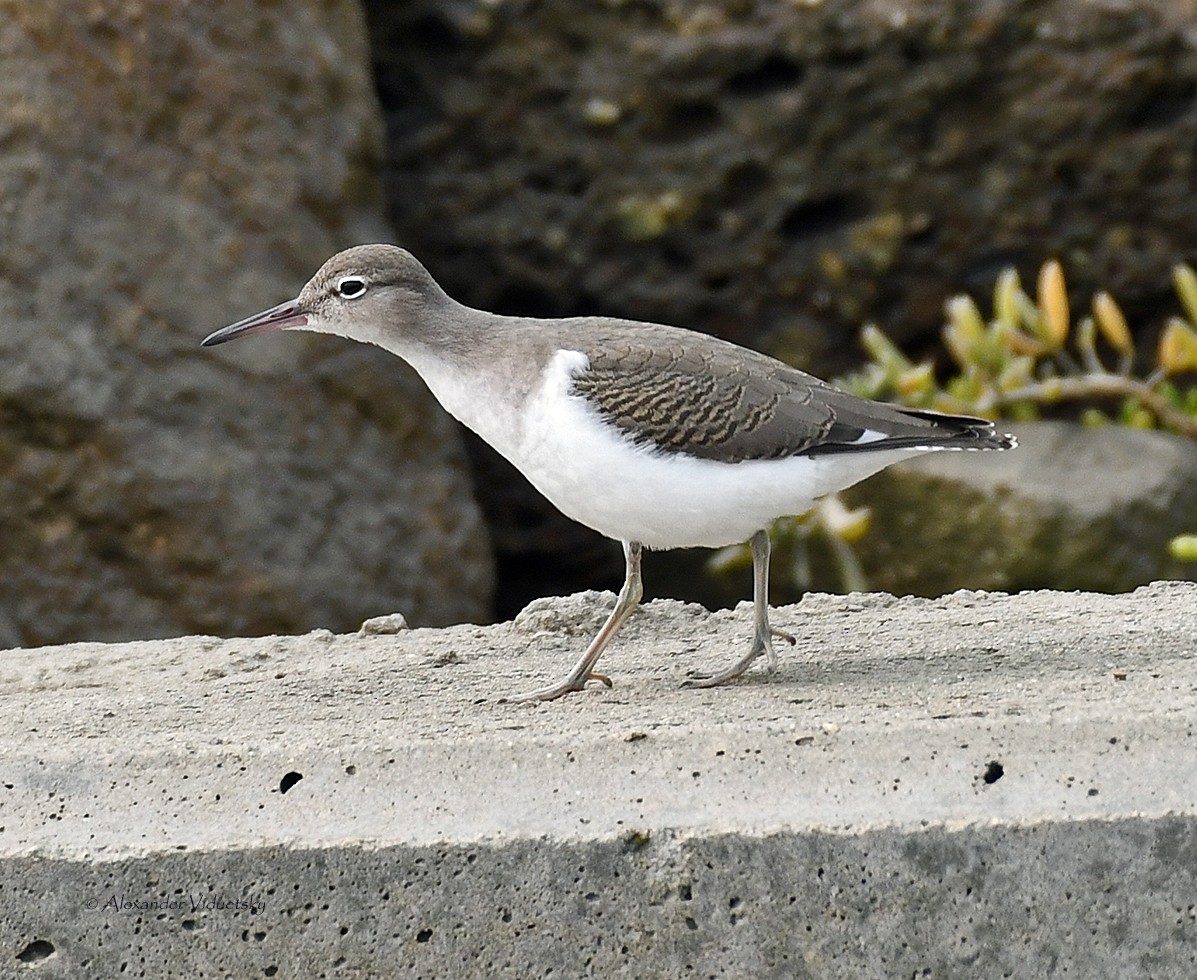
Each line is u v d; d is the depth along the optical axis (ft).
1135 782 24.30
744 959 24.12
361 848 24.26
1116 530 46.39
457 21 52.39
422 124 53.21
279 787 25.61
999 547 47.32
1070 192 52.37
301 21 49.19
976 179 52.31
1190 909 23.79
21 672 34.65
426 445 49.11
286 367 47.21
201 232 47.01
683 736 25.53
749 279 53.06
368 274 31.37
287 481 46.65
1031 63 51.39
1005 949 23.95
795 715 26.53
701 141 52.39
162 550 45.14
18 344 44.11
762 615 30.40
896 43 51.31
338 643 36.37
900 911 23.94
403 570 47.80
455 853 24.18
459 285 53.72
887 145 52.06
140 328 45.70
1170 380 52.95
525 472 30.53
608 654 34.06
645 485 28.94
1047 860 23.79
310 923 24.39
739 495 28.96
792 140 52.11
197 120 47.39
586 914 24.18
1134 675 28.30
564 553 54.24
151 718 29.60
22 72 45.50
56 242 45.14
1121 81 51.16
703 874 24.03
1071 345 53.57
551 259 53.21
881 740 25.09
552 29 52.29
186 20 47.39
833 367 53.62
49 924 24.61
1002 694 27.35
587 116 52.37
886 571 49.14
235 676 33.73
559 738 25.73
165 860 24.48
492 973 24.31
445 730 26.81
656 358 29.14
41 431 44.32
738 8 51.55
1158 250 52.54
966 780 24.57
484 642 35.70
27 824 25.45
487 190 53.16
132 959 24.59
